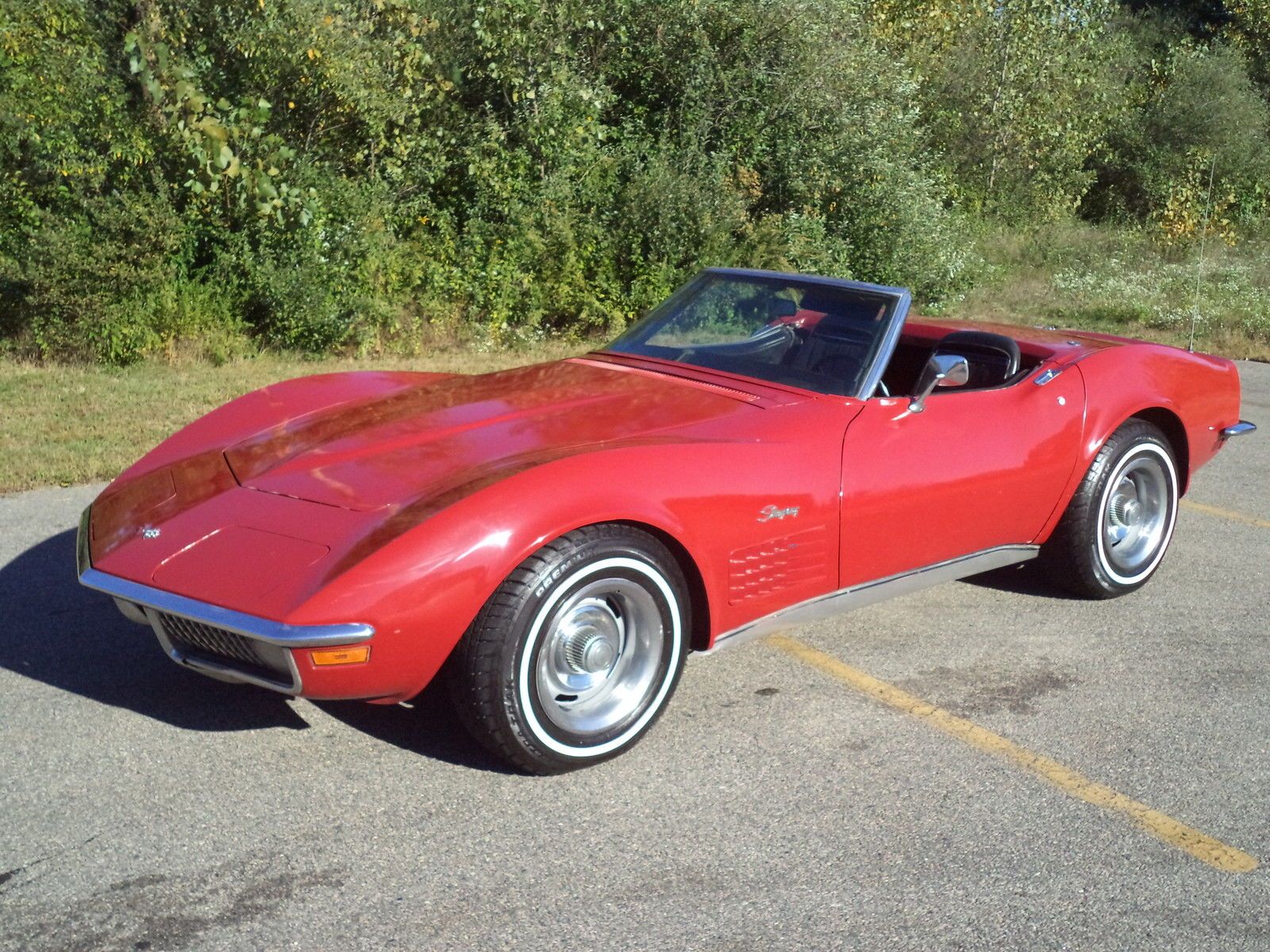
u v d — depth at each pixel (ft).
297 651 9.25
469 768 10.77
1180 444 16.33
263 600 9.39
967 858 9.52
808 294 14.19
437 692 12.35
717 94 45.19
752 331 14.14
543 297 37.83
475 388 13.60
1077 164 69.87
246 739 11.18
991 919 8.70
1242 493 21.70
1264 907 8.98
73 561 15.87
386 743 11.20
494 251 37.37
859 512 12.37
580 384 13.48
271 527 10.27
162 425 23.31
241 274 33.50
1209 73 74.23
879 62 48.44
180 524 10.64
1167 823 10.16
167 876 8.96
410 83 38.81
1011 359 14.71
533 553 9.96
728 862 9.37
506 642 9.87
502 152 38.86
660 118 44.83
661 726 11.75
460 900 8.77
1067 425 14.55
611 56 45.37
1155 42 91.04
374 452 11.44
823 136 45.80
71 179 31.53
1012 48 66.44
